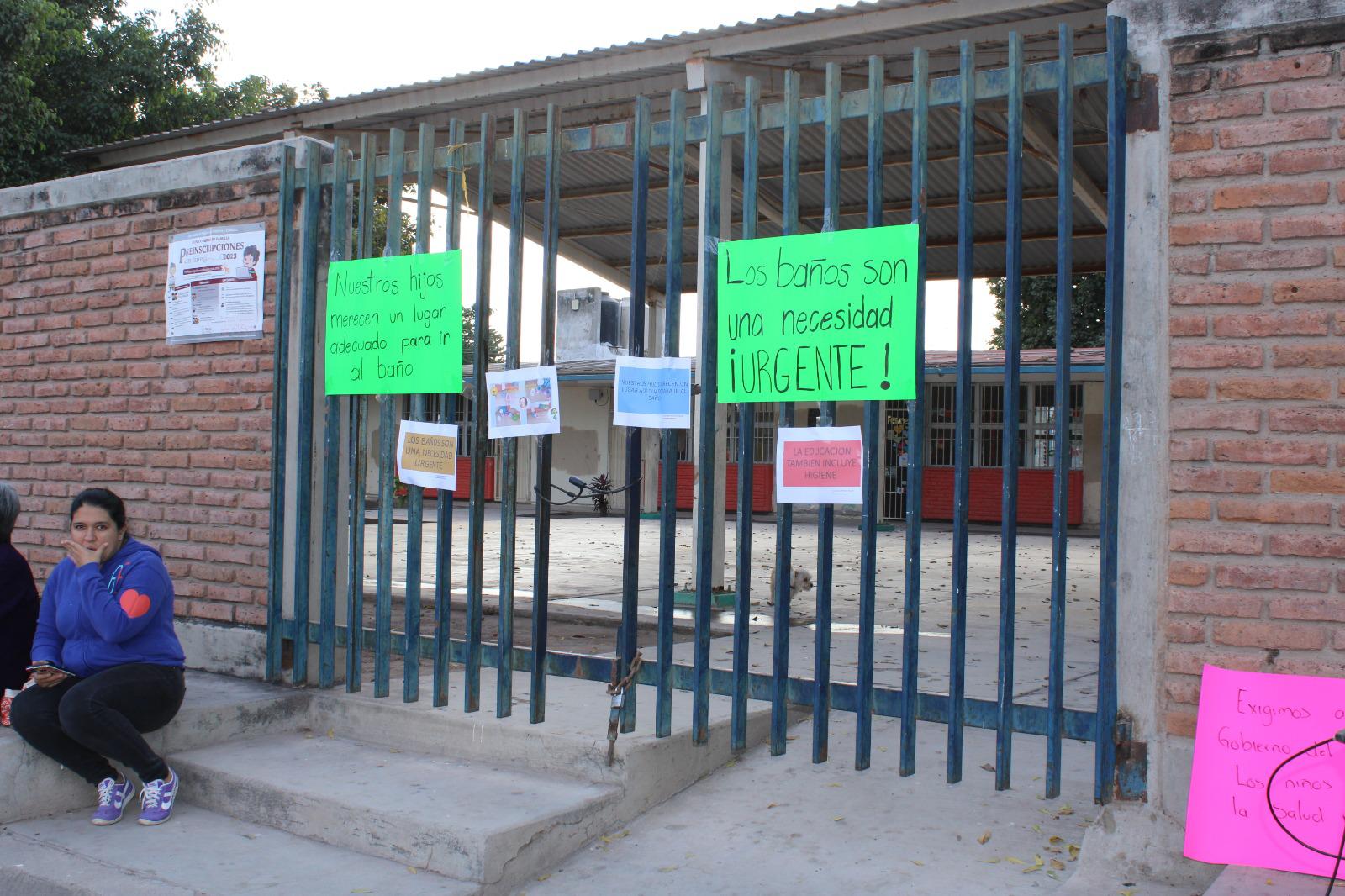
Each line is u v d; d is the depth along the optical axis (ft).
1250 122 11.20
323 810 13.89
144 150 38.60
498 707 15.61
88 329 20.86
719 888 12.14
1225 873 10.78
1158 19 11.59
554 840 13.17
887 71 27.17
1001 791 12.43
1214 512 11.28
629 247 44.09
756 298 13.93
